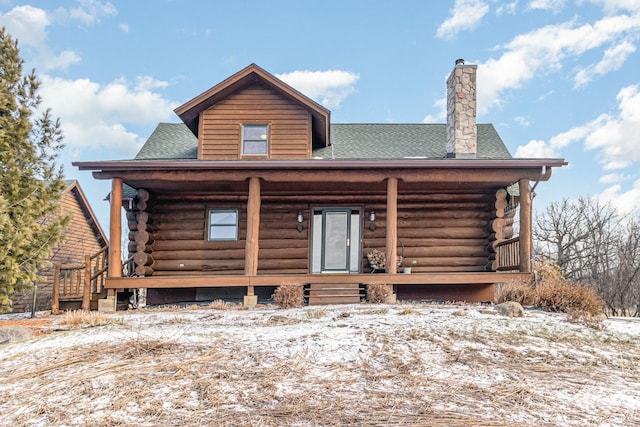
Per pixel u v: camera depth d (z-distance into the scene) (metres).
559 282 8.27
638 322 6.49
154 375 4.02
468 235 11.52
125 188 11.68
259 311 8.06
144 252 10.85
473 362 4.45
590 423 3.10
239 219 11.62
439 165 9.26
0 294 7.40
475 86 12.05
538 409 3.34
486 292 10.69
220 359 4.45
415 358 4.53
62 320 7.08
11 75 7.87
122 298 9.79
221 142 11.66
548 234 22.16
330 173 9.54
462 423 3.08
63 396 3.60
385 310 7.41
